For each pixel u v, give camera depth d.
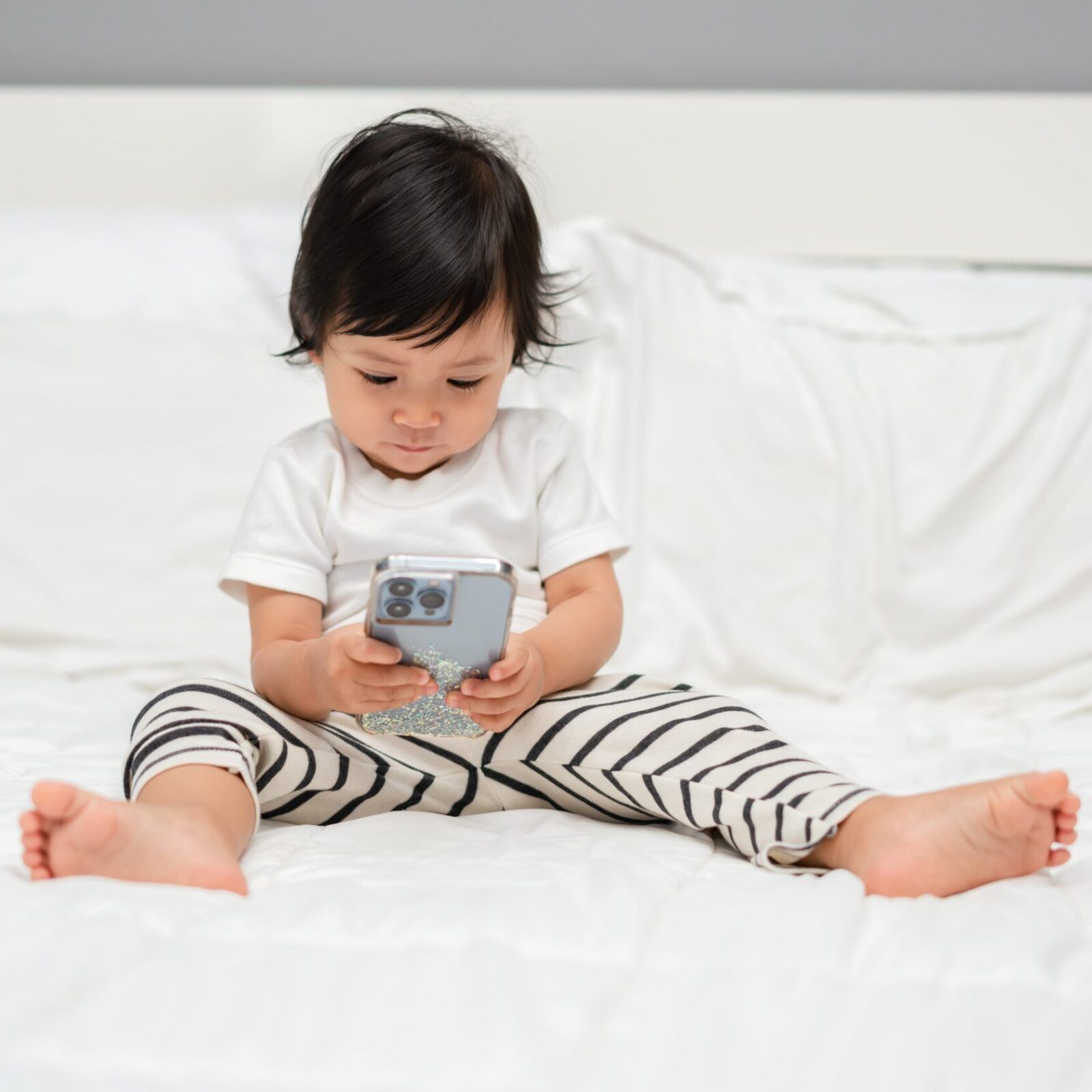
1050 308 1.70
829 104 1.97
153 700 0.93
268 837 0.87
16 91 2.08
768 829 0.84
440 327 0.94
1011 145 1.94
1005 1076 0.52
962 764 1.15
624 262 1.71
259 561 1.03
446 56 2.09
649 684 1.01
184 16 2.11
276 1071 0.51
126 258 1.80
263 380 1.67
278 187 2.06
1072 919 0.70
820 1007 0.57
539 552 1.09
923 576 1.54
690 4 2.05
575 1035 0.54
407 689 0.84
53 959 0.59
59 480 1.57
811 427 1.61
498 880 0.74
